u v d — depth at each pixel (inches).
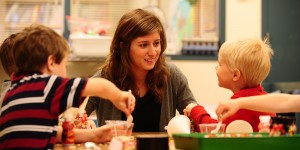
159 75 91.6
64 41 61.9
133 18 87.0
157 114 93.1
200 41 172.9
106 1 172.6
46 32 60.6
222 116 63.2
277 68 178.9
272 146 52.0
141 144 56.0
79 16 170.9
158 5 174.1
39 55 58.9
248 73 77.0
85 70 159.9
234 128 66.1
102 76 93.7
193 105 80.5
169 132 70.7
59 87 55.7
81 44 150.3
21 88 57.3
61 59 61.1
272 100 64.5
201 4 176.2
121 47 90.1
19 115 55.8
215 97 171.8
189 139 53.7
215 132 60.9
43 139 55.3
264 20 176.6
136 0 173.9
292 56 179.3
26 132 55.2
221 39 174.1
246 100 63.9
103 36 152.5
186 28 175.2
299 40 178.7
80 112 80.3
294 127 57.6
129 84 92.2
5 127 56.6
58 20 169.6
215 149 50.9
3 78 133.7
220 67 80.6
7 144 55.9
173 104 95.6
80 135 68.6
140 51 86.6
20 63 59.5
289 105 64.4
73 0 170.9
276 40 178.2
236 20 175.5
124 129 66.4
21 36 60.6
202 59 172.1
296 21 178.5
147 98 93.0
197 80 171.5
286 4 177.9
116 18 172.9
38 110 55.4
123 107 59.3
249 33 175.6
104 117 91.5
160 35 88.9
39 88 56.2
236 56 77.4
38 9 169.8
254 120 70.7
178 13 175.2
